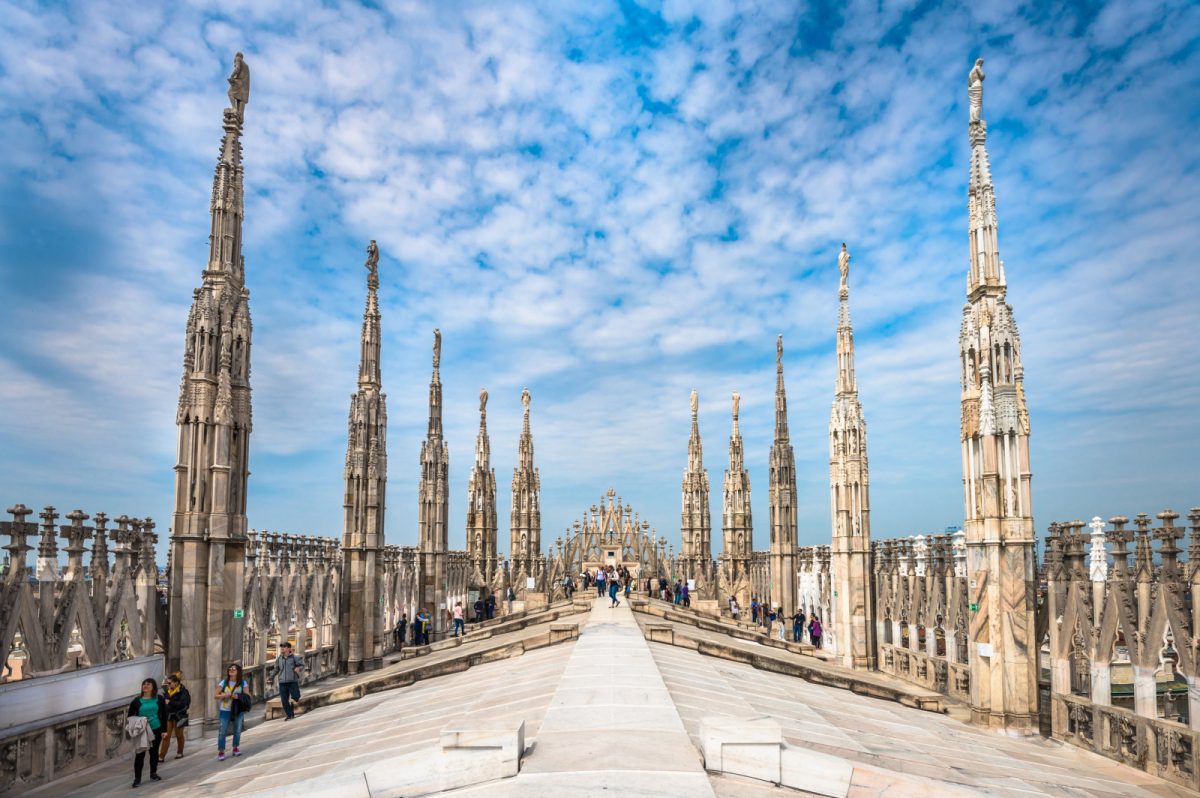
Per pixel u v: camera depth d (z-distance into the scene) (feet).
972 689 77.82
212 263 86.07
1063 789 48.85
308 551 120.37
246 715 89.56
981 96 83.35
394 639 156.97
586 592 200.34
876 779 28.30
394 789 29.48
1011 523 76.28
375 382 131.44
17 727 58.90
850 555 123.24
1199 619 57.16
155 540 81.61
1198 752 55.52
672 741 33.91
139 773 58.44
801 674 80.18
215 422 82.02
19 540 62.75
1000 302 79.10
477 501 231.71
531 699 48.01
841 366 128.16
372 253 134.00
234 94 90.94
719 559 224.74
